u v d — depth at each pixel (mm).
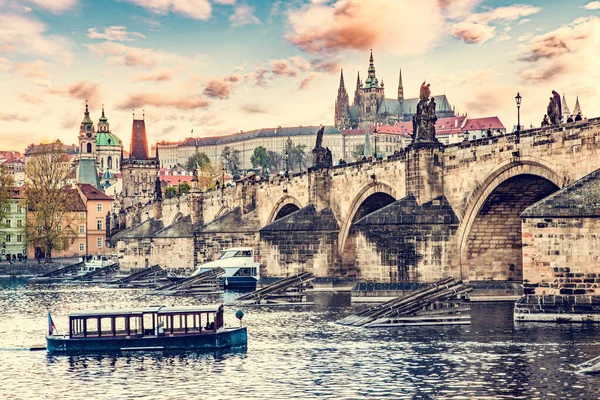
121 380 63000
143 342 75562
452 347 71438
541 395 54094
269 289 117688
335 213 139500
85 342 75875
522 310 79438
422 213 109625
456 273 108062
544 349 67938
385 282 110688
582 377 58438
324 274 136875
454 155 108250
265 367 65875
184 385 60562
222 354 72125
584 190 78250
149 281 181250
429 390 56500
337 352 71312
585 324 77062
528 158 93625
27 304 126062
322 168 140625
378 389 57312
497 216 104875
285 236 137875
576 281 77562
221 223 173125
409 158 112438
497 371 61156
